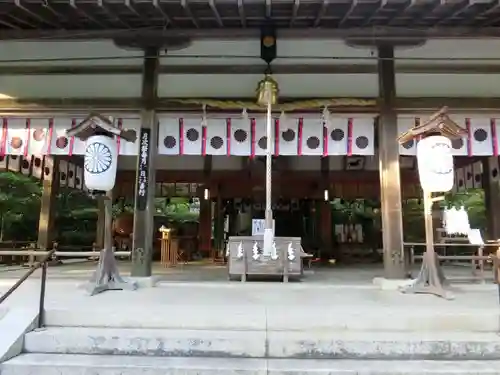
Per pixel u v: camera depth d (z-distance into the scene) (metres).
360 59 6.54
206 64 6.67
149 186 6.30
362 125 6.64
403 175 13.39
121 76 6.68
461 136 5.19
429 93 6.48
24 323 3.63
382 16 5.93
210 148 6.70
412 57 6.57
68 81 6.71
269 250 5.01
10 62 6.71
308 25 6.33
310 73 6.60
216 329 3.73
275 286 6.16
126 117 6.71
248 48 6.70
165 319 3.79
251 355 3.40
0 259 10.31
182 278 7.29
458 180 12.34
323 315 3.84
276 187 13.62
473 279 6.54
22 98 6.57
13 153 6.76
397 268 6.01
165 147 6.69
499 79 6.46
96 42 6.73
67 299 4.66
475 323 3.79
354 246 15.41
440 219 11.51
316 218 14.51
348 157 13.34
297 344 3.41
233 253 7.09
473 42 6.59
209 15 5.95
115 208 14.64
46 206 10.40
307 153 6.64
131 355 3.43
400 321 3.78
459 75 6.50
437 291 5.09
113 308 4.10
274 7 5.66
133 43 6.57
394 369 3.10
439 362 3.29
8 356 3.28
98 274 5.43
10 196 12.72
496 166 10.08
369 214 16.28
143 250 6.15
